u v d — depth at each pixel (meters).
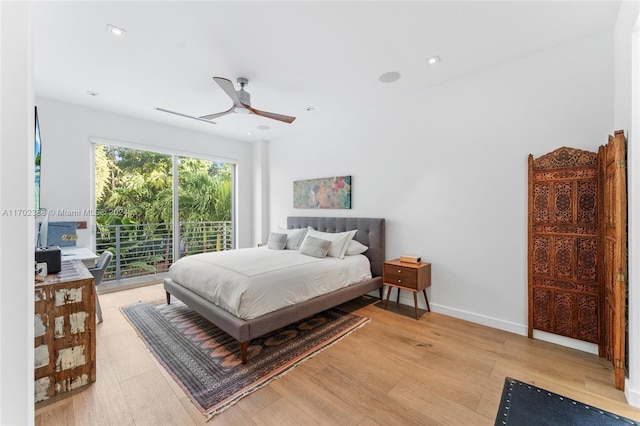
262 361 2.16
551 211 2.41
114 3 1.82
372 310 3.27
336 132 4.27
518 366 2.08
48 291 1.75
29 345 0.74
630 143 1.72
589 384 1.86
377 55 2.51
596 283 2.21
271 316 2.30
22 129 0.71
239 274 2.50
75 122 3.66
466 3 1.86
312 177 4.68
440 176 3.13
